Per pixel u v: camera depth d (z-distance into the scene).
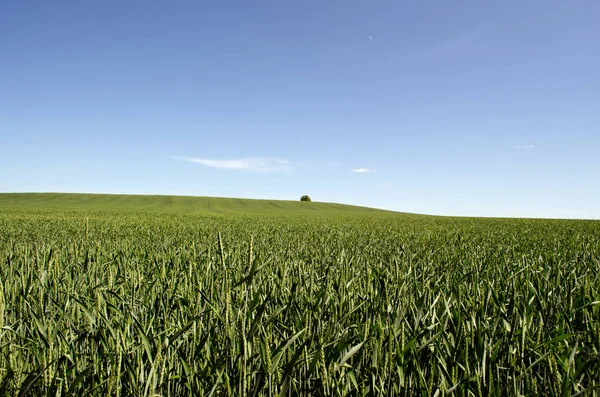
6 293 3.74
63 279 4.63
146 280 4.56
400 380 2.41
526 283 4.07
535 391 2.52
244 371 2.16
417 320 2.88
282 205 87.19
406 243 11.71
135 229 18.70
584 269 5.84
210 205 79.06
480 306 3.22
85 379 2.57
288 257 6.63
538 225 28.06
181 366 2.79
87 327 3.12
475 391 2.49
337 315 3.40
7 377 2.30
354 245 11.02
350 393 2.39
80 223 23.20
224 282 2.69
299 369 2.75
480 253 8.66
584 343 2.90
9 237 14.02
